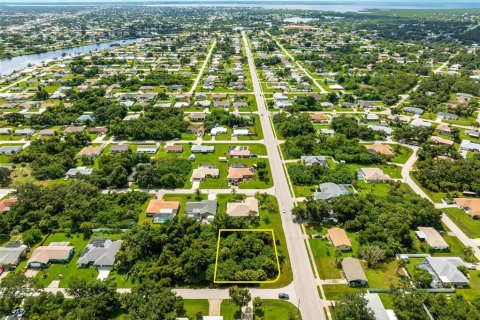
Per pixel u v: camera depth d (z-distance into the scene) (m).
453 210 136.75
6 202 132.00
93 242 113.94
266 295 97.38
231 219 121.06
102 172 152.00
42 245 114.94
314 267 107.25
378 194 145.50
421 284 101.00
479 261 111.12
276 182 153.38
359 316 84.88
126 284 100.12
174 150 179.38
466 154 183.00
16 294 92.75
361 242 116.50
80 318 83.25
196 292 97.81
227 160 171.62
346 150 177.88
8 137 195.62
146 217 129.25
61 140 190.38
